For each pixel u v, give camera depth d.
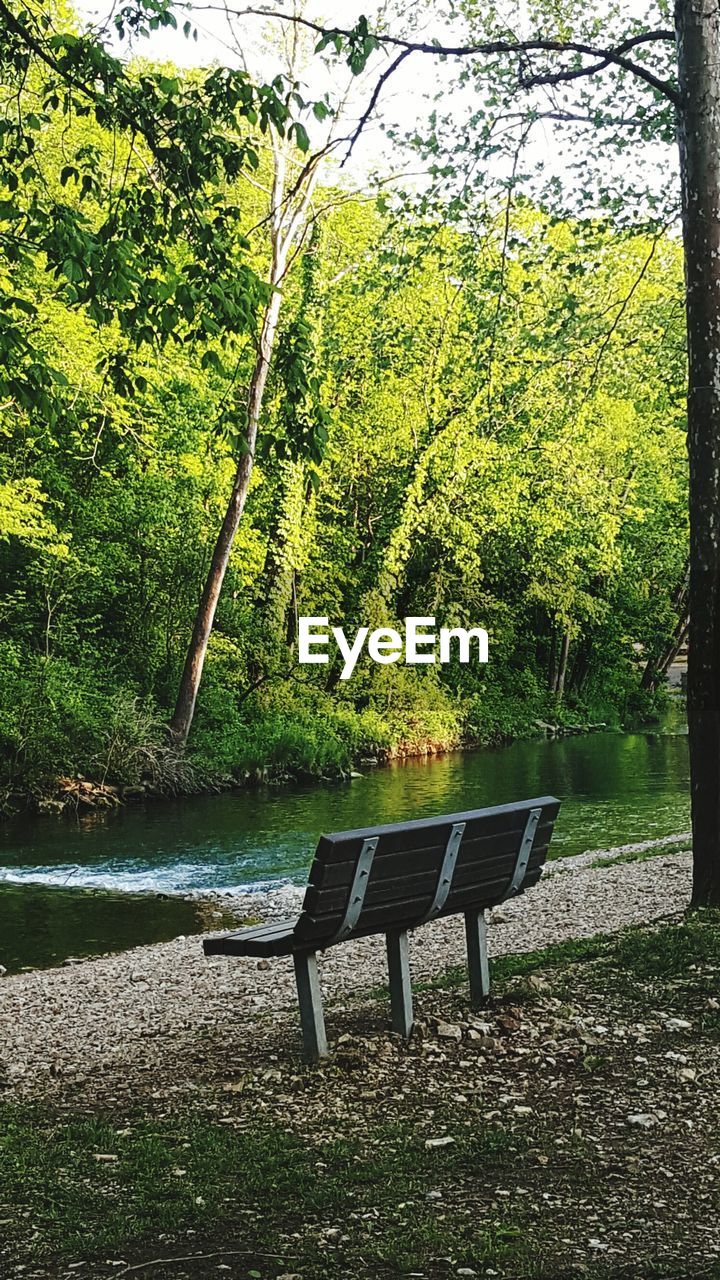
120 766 25.50
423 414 34.84
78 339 22.52
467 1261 3.66
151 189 9.12
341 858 5.62
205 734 28.97
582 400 14.05
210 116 8.60
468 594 40.97
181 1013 8.29
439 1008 6.73
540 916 11.04
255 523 33.38
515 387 14.29
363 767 32.38
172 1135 4.89
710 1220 3.90
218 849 19.50
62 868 17.89
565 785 26.81
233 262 8.86
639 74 8.77
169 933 13.39
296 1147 4.66
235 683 32.31
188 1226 3.96
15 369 8.48
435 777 29.50
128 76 8.67
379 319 15.19
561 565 42.34
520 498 39.06
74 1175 4.48
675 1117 4.83
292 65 22.39
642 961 7.09
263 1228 3.93
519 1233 3.83
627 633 49.62
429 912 6.26
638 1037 5.83
